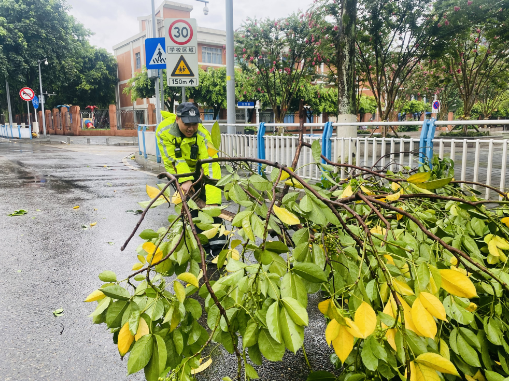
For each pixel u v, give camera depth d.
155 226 5.38
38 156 16.00
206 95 34.25
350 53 8.52
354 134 8.61
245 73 19.41
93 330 2.68
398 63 12.41
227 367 2.24
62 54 36.94
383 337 1.19
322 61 15.34
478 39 13.91
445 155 5.62
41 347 2.47
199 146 3.91
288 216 1.17
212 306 1.23
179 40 8.38
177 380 1.16
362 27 11.65
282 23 16.91
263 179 1.35
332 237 1.42
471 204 1.61
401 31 11.62
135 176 10.18
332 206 1.27
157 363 1.04
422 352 1.07
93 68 48.72
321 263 1.25
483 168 7.67
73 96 49.16
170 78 8.44
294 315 0.95
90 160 14.49
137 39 47.84
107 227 5.33
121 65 51.72
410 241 1.50
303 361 2.33
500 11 10.57
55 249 4.40
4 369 2.23
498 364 1.61
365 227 1.21
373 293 1.23
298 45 16.80
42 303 3.08
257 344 1.19
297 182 1.41
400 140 5.44
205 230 1.35
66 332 2.65
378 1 10.95
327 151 6.57
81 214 6.06
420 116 45.84
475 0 10.21
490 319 1.44
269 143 8.23
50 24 35.59
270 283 1.04
